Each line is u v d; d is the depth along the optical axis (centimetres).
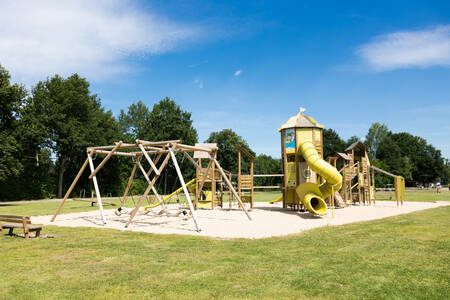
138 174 5053
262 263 614
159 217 1512
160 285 493
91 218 1473
